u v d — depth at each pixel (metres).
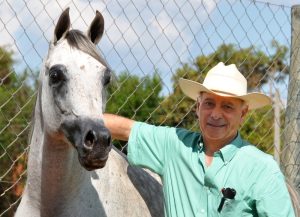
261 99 3.46
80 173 3.38
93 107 3.12
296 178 4.92
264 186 3.30
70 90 3.15
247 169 3.35
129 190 3.71
